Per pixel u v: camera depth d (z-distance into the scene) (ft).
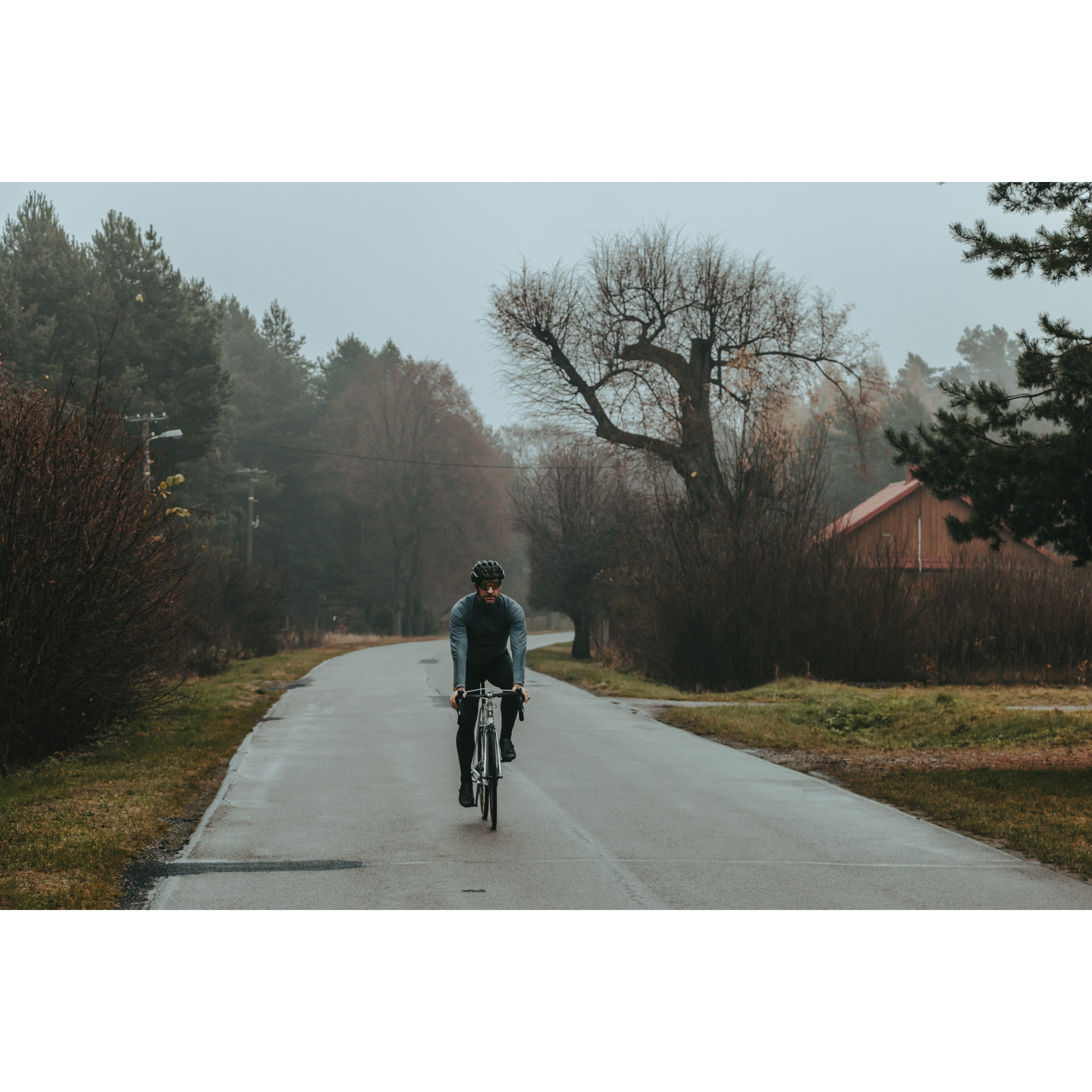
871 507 151.43
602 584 136.15
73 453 41.29
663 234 126.82
